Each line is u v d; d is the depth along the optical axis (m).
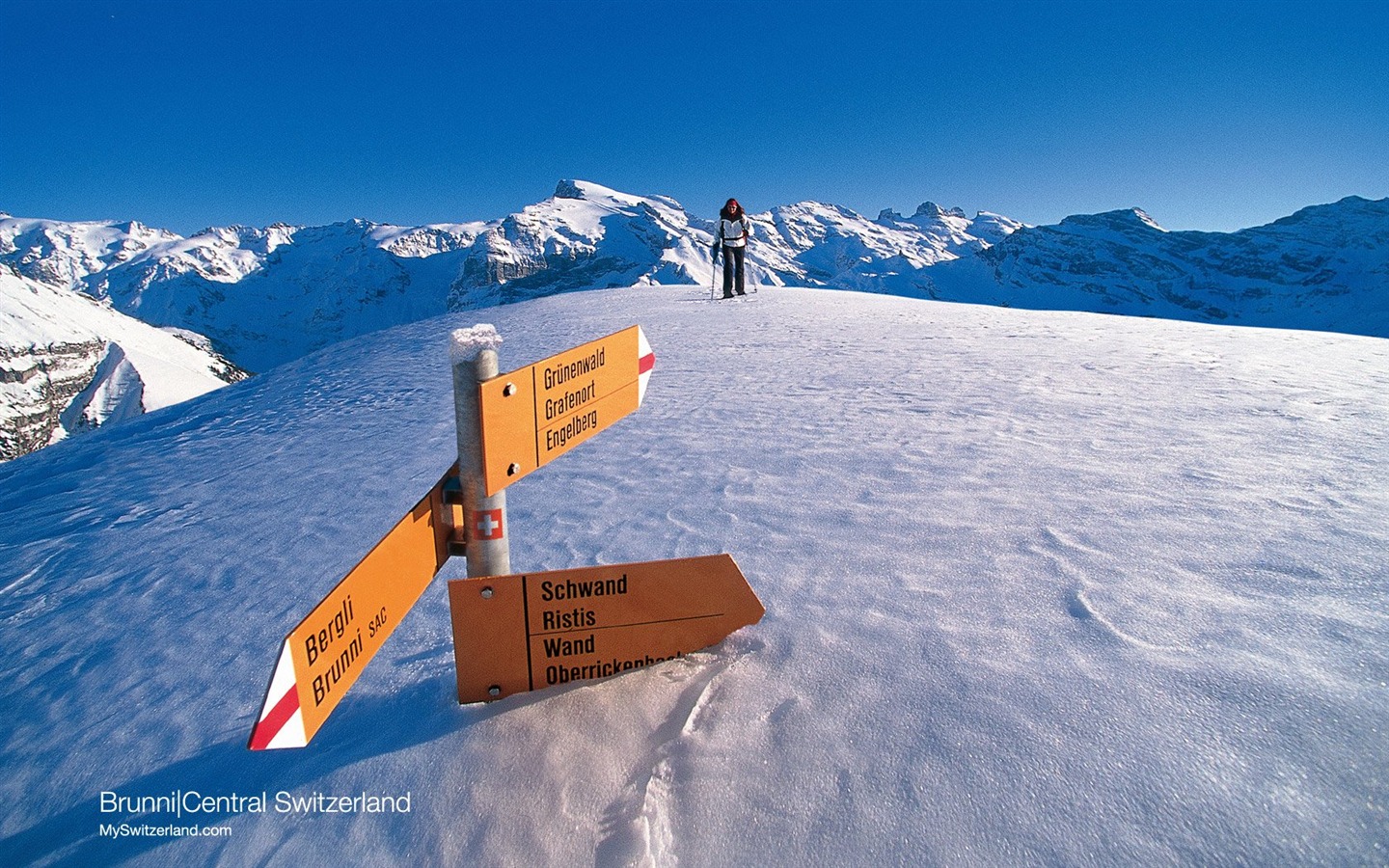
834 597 2.51
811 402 6.25
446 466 5.43
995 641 2.12
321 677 1.38
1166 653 1.99
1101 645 2.05
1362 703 1.70
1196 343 8.36
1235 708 1.73
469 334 1.73
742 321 13.14
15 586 3.90
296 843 1.66
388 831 1.66
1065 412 5.21
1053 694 1.85
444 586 3.02
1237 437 4.22
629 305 17.39
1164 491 3.35
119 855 1.71
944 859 1.42
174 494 5.60
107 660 2.84
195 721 2.31
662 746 1.81
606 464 4.74
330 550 3.92
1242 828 1.41
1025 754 1.65
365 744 1.97
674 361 9.12
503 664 2.05
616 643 2.11
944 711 1.82
